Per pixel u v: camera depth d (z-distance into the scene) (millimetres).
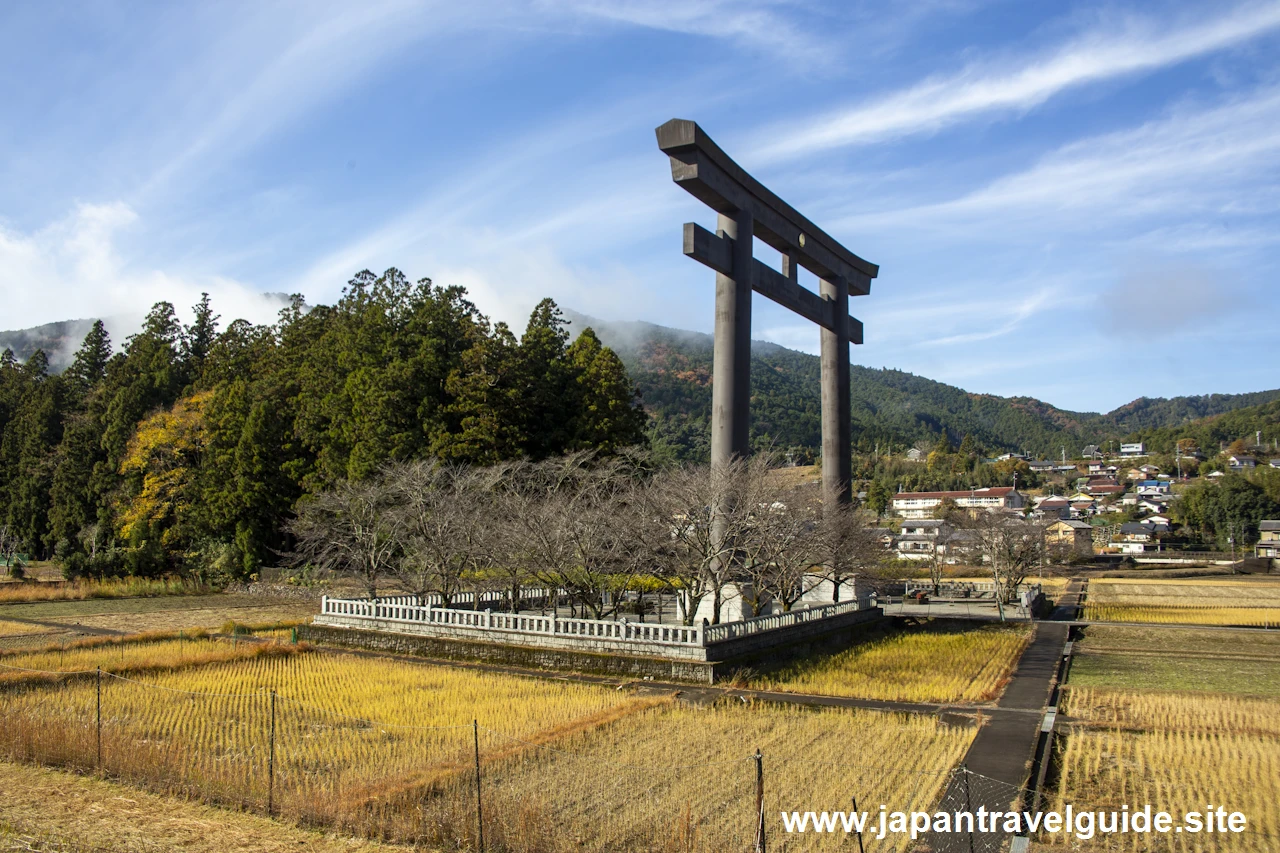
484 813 14180
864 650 33219
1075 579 71812
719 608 31797
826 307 44844
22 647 30406
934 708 22891
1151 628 41188
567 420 56594
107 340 99500
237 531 56812
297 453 58500
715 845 13297
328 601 35781
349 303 68625
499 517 37156
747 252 35312
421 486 39656
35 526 76875
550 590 36406
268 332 83000
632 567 33844
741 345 34688
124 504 64688
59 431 84688
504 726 20312
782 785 16203
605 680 26453
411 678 26297
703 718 21156
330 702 22922
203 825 14102
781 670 28141
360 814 14406
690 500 32250
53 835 13469
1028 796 15867
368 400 53344
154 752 17219
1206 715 22328
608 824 14188
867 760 17766
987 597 53750
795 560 34719
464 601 38969
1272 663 31375
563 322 62594
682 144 31359
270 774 15000
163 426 63812
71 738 17641
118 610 44625
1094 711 22875
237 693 23969
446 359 57375
